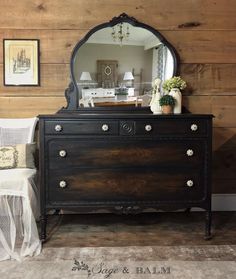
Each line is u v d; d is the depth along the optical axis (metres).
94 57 3.08
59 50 3.07
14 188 2.45
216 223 2.97
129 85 3.12
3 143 2.89
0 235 2.33
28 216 2.42
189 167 2.60
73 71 3.06
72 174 2.56
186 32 3.13
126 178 2.59
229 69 3.19
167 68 3.14
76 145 2.54
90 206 2.59
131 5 3.07
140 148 2.57
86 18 3.06
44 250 2.43
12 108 3.09
